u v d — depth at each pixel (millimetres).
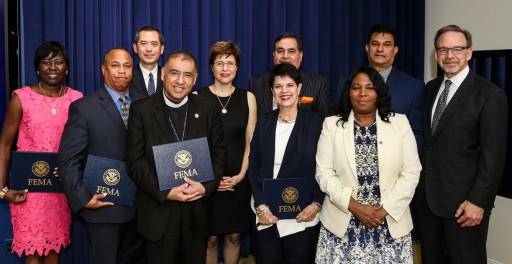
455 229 2537
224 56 2904
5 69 3225
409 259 2387
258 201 2582
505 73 3418
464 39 2516
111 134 2484
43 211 2736
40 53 2695
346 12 4211
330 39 4199
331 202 2434
